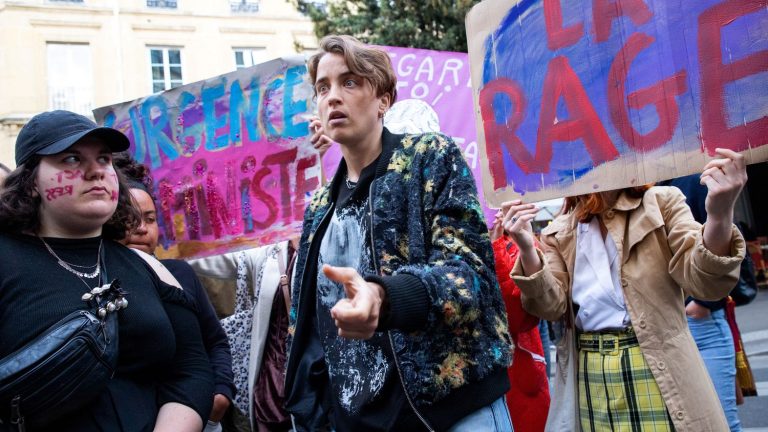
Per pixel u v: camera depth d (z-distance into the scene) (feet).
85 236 5.76
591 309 7.32
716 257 6.11
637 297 6.95
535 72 7.62
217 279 10.56
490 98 8.19
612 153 6.84
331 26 35.14
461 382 4.88
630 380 6.89
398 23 31.55
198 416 5.86
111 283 5.31
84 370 4.89
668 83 6.35
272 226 10.25
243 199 10.59
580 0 7.13
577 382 7.53
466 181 5.33
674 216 7.04
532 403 8.78
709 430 6.54
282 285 9.32
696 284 6.45
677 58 6.29
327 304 5.88
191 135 11.14
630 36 6.69
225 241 10.64
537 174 7.61
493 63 8.14
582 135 7.13
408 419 5.02
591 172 7.04
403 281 4.29
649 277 6.94
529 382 8.77
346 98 5.76
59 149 5.35
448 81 12.02
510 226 7.43
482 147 8.35
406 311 4.18
